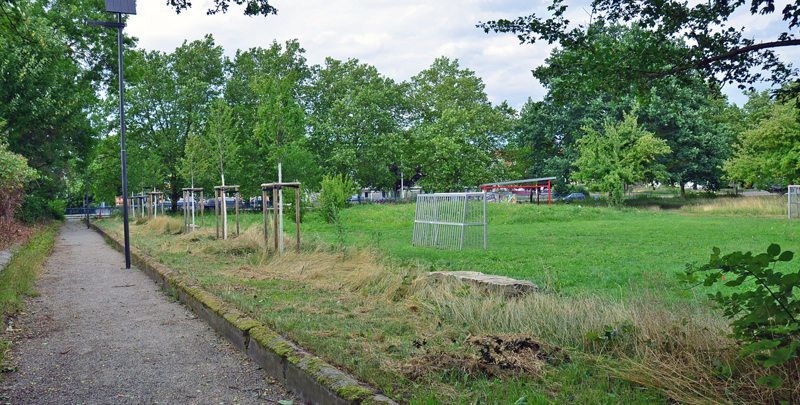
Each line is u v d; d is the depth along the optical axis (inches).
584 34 197.6
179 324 237.6
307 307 233.1
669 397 119.0
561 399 120.0
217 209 623.2
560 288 288.4
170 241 608.7
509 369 141.6
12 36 493.4
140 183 1302.9
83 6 1053.2
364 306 237.3
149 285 357.1
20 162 601.0
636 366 134.9
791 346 100.3
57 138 1059.3
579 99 208.5
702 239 577.6
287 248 455.2
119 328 231.1
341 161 1718.8
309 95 1834.4
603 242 568.1
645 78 189.3
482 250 503.2
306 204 1178.6
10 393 151.1
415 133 1923.0
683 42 196.9
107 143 1537.9
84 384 159.2
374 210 1166.3
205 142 944.3
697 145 1662.2
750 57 182.9
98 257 549.6
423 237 575.2
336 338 178.2
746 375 118.0
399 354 157.6
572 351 155.9
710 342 140.6
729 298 120.7
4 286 309.0
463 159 1758.1
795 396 107.7
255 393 150.6
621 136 1499.8
